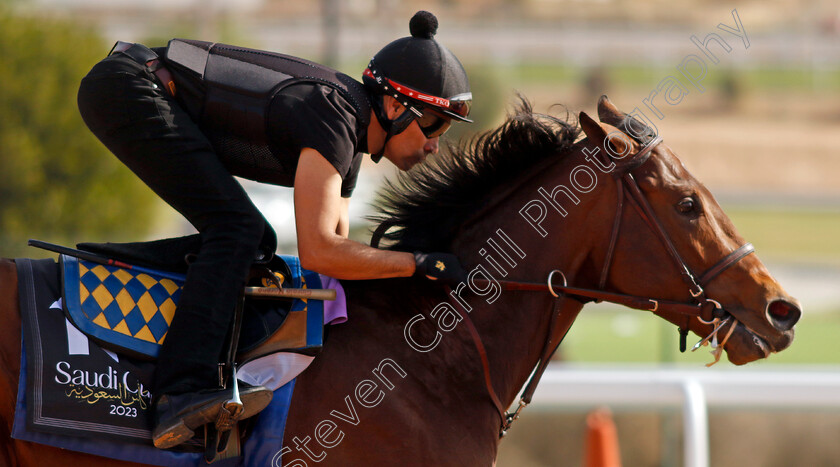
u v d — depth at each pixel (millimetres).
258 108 3646
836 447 7738
